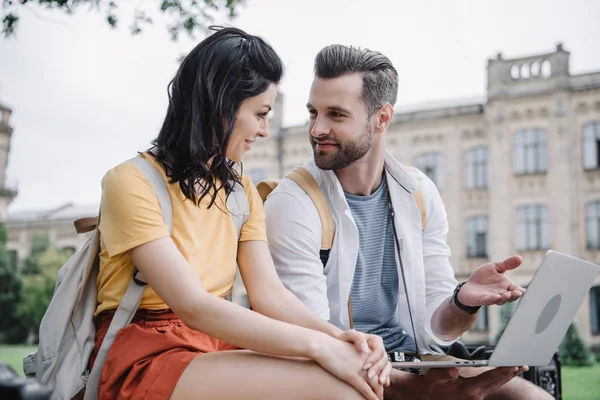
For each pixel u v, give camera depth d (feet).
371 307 7.74
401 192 7.82
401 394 6.44
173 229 5.43
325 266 7.51
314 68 7.51
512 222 77.87
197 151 5.49
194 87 5.58
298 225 7.30
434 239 8.07
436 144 82.02
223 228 5.71
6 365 3.14
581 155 77.00
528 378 8.97
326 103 7.23
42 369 5.18
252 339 4.80
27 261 98.22
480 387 6.09
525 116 78.79
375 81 7.32
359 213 7.72
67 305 5.23
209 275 5.52
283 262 7.30
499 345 5.51
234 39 5.72
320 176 7.70
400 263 7.72
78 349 5.24
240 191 5.98
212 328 4.89
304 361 4.79
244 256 6.00
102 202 5.31
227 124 5.67
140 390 4.75
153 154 5.58
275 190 7.66
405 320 7.88
